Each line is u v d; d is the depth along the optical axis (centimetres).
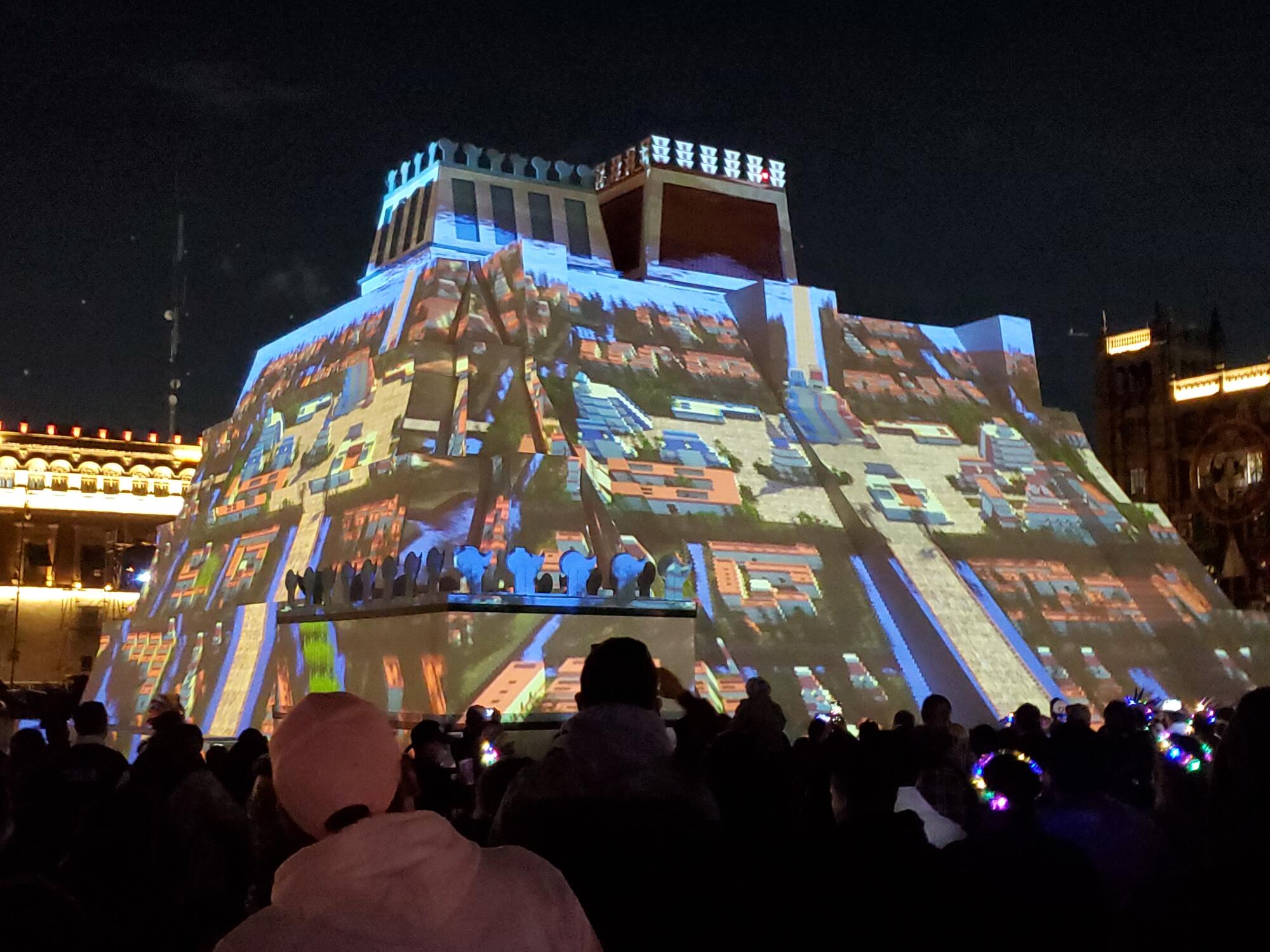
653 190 5153
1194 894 609
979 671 3903
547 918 536
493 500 3562
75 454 7212
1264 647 4653
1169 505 7612
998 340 5241
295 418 4669
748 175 5425
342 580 3288
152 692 4434
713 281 5178
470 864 528
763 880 856
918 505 4456
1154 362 7788
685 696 1176
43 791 1110
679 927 801
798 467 4384
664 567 3234
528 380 4106
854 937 823
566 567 3038
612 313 4578
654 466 4106
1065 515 4753
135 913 1012
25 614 6975
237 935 503
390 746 558
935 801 1462
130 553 7181
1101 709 4019
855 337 5081
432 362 4056
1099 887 809
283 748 545
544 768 866
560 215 5022
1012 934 803
